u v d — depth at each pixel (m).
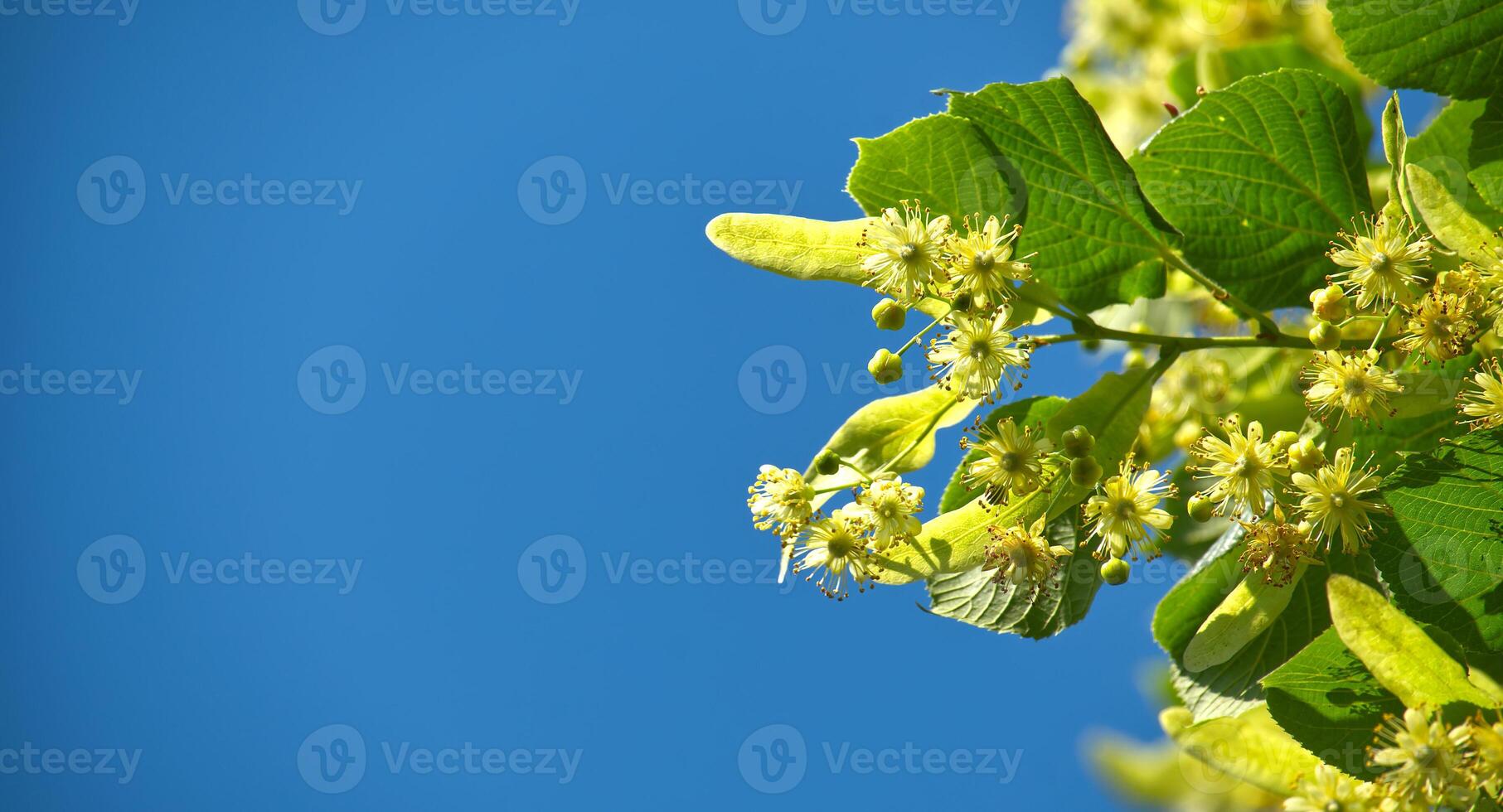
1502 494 0.75
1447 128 0.77
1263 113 0.78
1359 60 0.77
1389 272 0.76
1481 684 0.74
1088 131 0.78
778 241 0.77
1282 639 0.78
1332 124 0.78
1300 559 0.76
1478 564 0.75
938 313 0.78
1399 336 0.77
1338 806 0.74
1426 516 0.75
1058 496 0.78
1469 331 0.75
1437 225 0.75
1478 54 0.77
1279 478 0.76
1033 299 0.78
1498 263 0.75
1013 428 0.77
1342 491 0.76
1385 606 0.74
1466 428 0.77
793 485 0.78
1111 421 0.78
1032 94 0.78
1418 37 0.77
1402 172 0.77
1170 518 0.77
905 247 0.77
